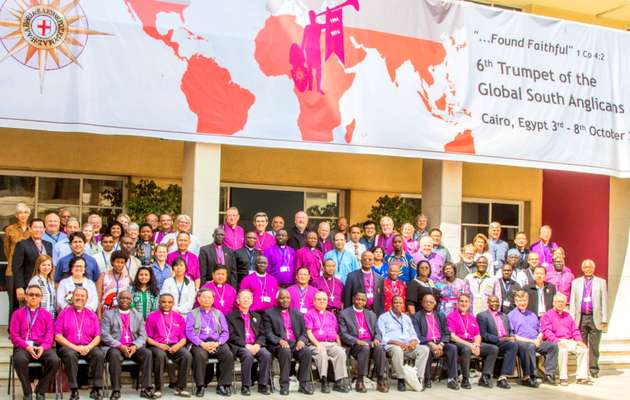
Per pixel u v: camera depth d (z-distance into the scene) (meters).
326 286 11.94
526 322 12.66
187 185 12.22
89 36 11.02
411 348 11.65
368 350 11.35
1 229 14.23
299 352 11.02
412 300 12.25
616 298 16.03
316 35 12.49
